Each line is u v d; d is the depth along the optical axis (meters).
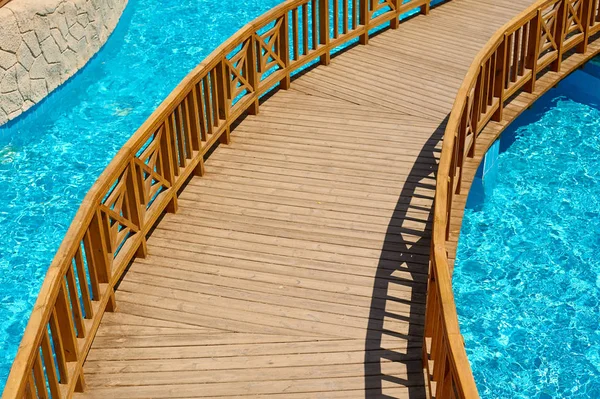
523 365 7.39
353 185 8.18
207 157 8.81
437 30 12.21
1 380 7.45
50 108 12.10
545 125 11.18
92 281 6.12
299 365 5.93
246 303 6.60
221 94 8.73
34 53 11.75
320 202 7.92
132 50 13.92
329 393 5.66
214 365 5.96
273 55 9.91
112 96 12.41
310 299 6.61
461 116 7.56
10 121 11.38
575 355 7.50
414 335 6.18
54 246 9.18
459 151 7.99
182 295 6.71
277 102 10.06
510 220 9.36
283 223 7.62
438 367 5.24
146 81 12.85
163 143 7.45
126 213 6.81
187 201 8.02
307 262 7.06
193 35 14.50
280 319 6.41
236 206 7.91
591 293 8.27
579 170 10.20
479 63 7.97
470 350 7.55
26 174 10.48
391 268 6.94
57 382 5.27
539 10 9.64
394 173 8.38
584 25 11.03
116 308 6.56
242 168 8.58
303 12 10.37
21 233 9.38
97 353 6.10
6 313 8.20
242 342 6.18
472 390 4.12
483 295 8.24
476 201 9.71
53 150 11.02
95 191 5.99
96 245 6.16
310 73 10.85
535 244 8.97
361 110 9.80
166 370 5.93
